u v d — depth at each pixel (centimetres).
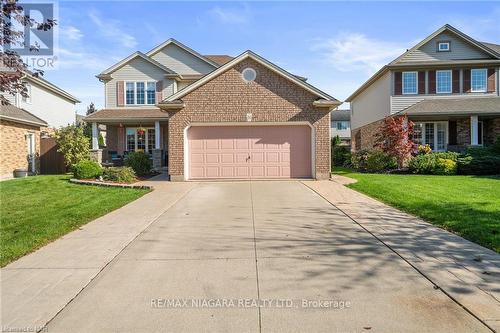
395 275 473
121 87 2320
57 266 524
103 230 728
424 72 2328
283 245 611
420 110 2130
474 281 449
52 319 373
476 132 2112
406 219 791
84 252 588
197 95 1555
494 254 548
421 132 2445
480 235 635
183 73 2528
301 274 482
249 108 1555
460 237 642
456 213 812
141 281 468
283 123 1571
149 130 2448
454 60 2312
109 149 2431
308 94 1559
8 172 1802
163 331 351
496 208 864
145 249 602
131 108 2327
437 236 650
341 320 365
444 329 346
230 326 358
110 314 383
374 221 774
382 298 410
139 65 2330
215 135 1586
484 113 2066
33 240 645
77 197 1133
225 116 1555
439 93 2320
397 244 604
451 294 416
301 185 1378
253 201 1045
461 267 496
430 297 410
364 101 2970
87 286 454
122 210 930
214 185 1408
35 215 862
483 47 2308
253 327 355
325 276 475
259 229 723
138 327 358
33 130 2059
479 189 1206
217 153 1590
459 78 2317
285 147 1596
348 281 457
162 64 2520
